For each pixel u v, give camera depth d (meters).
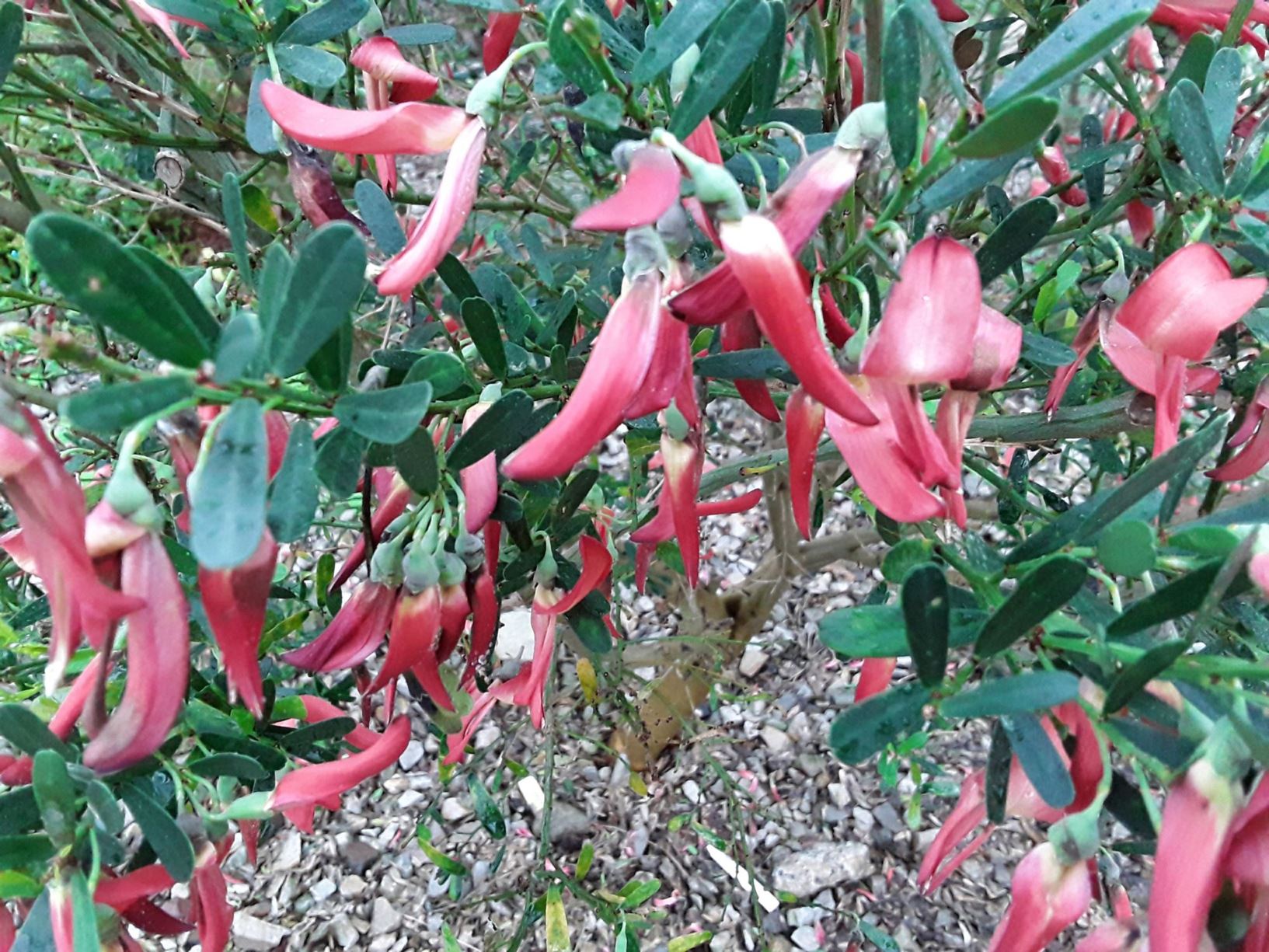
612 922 0.36
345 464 0.17
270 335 0.12
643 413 0.16
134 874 0.19
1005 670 0.17
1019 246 0.19
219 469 0.12
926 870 0.20
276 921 0.51
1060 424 0.29
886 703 0.15
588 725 0.57
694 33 0.15
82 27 0.34
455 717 0.29
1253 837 0.13
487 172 0.43
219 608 0.14
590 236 0.45
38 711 0.25
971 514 0.44
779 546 0.50
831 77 0.28
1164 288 0.16
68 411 0.12
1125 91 0.22
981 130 0.13
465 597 0.21
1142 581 0.18
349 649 0.21
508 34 0.25
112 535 0.13
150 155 0.39
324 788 0.20
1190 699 0.15
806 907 0.47
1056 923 0.15
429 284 0.35
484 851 0.52
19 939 0.18
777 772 0.55
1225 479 0.22
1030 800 0.18
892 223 0.16
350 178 0.34
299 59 0.23
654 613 0.62
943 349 0.14
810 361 0.14
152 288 0.12
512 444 0.20
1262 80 0.28
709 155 0.17
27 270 0.38
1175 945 0.13
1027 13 0.30
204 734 0.22
